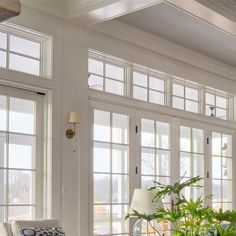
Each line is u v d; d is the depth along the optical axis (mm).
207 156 7918
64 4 5266
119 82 6387
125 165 6246
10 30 4965
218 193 8133
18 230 4203
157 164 6789
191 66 7512
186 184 2400
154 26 6246
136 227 4918
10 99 4902
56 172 5176
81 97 5602
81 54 5648
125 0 4762
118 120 6227
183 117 7414
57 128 5246
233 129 8641
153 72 6914
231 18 5180
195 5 4773
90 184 5691
